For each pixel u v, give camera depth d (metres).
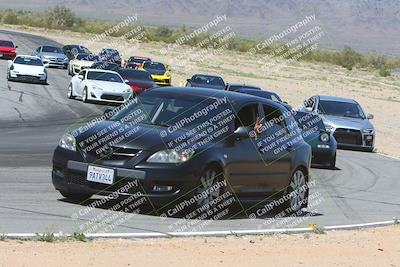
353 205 28.11
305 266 16.88
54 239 16.89
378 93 117.44
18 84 76.00
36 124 49.31
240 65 151.88
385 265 17.84
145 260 15.88
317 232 21.30
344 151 51.03
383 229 22.97
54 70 101.44
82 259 15.44
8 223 18.61
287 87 109.12
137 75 73.69
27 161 32.25
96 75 67.06
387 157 49.88
